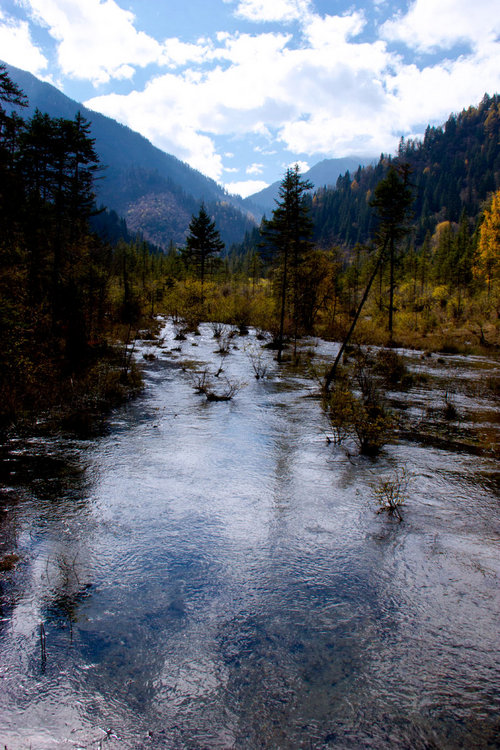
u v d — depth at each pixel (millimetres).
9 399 8734
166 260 79062
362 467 6840
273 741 2318
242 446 7695
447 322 35438
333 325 30344
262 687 2686
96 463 6617
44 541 4383
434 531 4848
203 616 3344
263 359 18766
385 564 4156
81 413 9031
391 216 26891
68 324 14227
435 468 6855
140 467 6527
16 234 15016
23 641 3006
